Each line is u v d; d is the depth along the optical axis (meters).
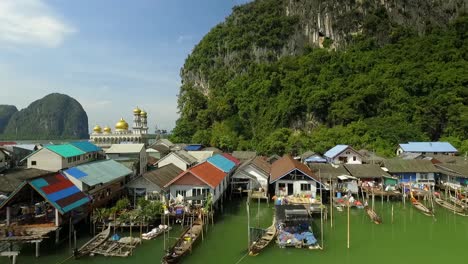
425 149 75.00
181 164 55.50
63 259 27.64
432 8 142.62
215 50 160.25
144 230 34.38
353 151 69.00
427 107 92.06
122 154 57.69
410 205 46.69
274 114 113.44
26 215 32.28
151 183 40.75
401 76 103.25
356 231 35.53
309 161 70.81
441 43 117.00
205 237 33.41
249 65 143.62
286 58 136.25
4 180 38.72
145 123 128.00
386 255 29.11
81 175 37.09
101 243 29.97
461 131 85.62
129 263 26.91
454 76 95.12
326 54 127.31
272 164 64.94
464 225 37.66
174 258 26.36
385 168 56.97
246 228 36.44
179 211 36.28
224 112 130.12
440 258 28.53
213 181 41.00
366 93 98.06
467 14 135.62
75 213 34.34
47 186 30.89
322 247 30.12
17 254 25.75
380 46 131.62
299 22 152.50
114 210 34.28
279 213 33.75
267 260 27.83
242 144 111.50
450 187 50.31
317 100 102.88
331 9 148.12
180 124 134.38
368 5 144.62
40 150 43.41
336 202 45.06
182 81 172.88
